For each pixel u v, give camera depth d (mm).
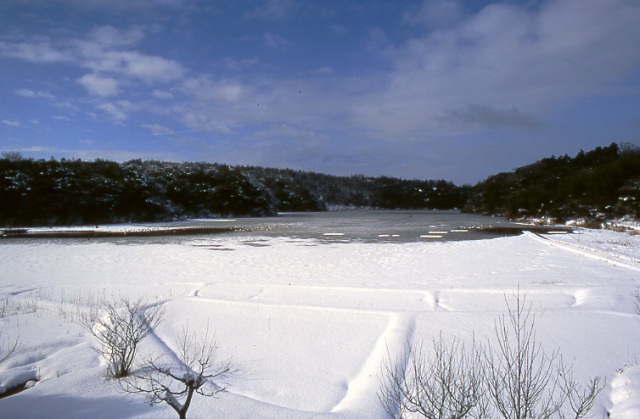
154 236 29234
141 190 49812
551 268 13719
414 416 4043
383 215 70000
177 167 94750
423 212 88625
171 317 7996
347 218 58906
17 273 13727
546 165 62375
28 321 7711
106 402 4469
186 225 42031
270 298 9508
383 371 5203
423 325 7031
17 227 37875
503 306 8500
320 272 13672
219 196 63562
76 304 8961
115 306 8594
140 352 6062
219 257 17781
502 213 60969
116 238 27609
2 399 4590
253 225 42312
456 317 7484
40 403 4457
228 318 7887
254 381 5238
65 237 28344
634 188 35094
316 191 122188
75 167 48688
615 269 13266
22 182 40469
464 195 113062
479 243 22812
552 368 5113
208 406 4375
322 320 7660
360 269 14266
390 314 7891
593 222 36750
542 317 7352
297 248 21219
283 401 4750
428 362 5379
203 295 9875
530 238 24875
